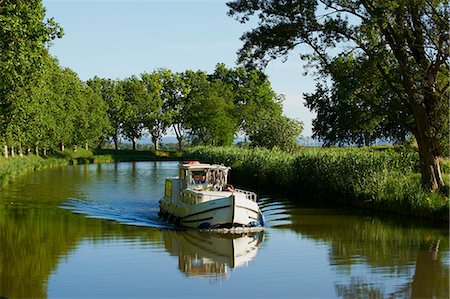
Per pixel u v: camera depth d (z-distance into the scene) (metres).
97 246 20.25
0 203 32.28
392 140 61.75
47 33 28.25
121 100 115.62
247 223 23.64
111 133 111.81
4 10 26.55
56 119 76.19
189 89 121.62
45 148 77.81
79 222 25.83
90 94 99.81
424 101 28.02
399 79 27.88
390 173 30.33
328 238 22.06
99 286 14.98
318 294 14.42
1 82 31.20
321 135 81.25
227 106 95.38
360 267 17.28
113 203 33.38
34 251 19.31
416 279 15.80
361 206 30.59
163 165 79.44
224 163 49.53
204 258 18.59
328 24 27.20
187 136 107.44
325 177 33.72
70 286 14.95
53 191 39.31
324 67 28.31
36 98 40.25
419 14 26.00
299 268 17.20
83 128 91.12
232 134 92.31
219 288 14.91
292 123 55.16
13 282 15.30
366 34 25.20
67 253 19.05
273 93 109.81
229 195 24.30
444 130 26.67
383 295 14.35
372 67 26.11
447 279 15.80
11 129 39.09
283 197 35.88
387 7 24.39
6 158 58.88
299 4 27.47
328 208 30.67
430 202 25.81
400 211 27.78
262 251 19.77
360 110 30.14
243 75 111.00
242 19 29.09
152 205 32.84
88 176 54.72
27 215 27.75
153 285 15.17
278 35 28.28
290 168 38.16
